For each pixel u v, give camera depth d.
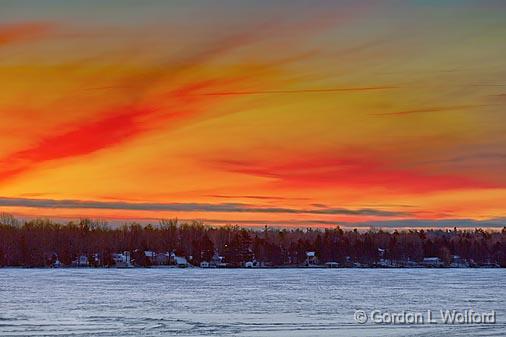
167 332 51.84
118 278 150.00
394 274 189.62
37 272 192.62
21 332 51.56
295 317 62.59
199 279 146.75
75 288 108.56
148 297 87.69
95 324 56.62
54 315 64.12
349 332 52.03
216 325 56.12
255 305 75.44
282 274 184.75
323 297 88.31
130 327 54.59
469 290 105.00
